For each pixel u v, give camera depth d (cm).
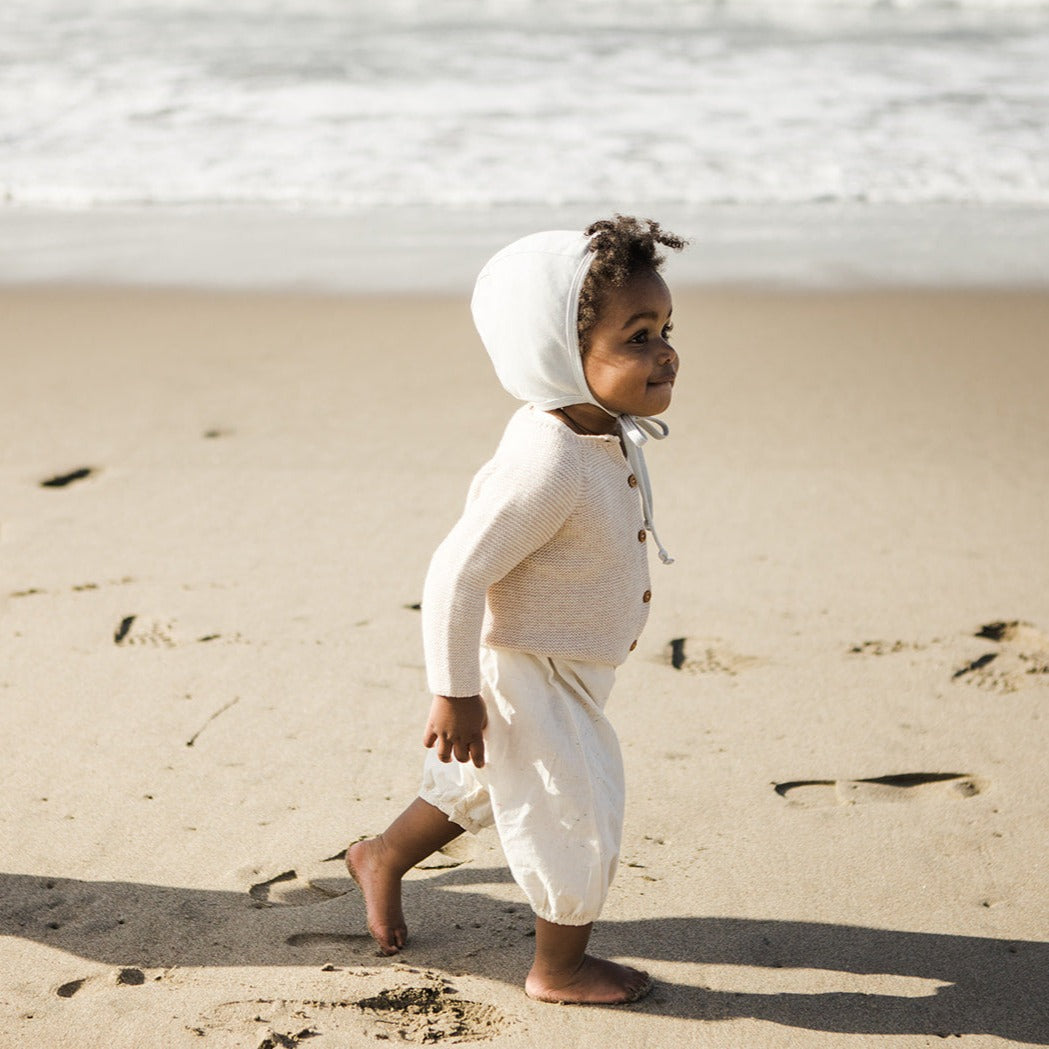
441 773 237
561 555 216
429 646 212
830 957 240
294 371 584
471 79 1202
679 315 665
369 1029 219
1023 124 1045
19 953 237
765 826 279
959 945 243
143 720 318
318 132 1038
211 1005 224
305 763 301
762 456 489
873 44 1367
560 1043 218
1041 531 427
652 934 246
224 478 468
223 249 787
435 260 757
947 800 290
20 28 1462
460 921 252
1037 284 709
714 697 332
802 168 946
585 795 218
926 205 877
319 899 256
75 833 274
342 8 1616
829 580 394
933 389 559
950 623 369
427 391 558
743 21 1527
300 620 368
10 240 808
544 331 210
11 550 411
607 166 947
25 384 565
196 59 1287
